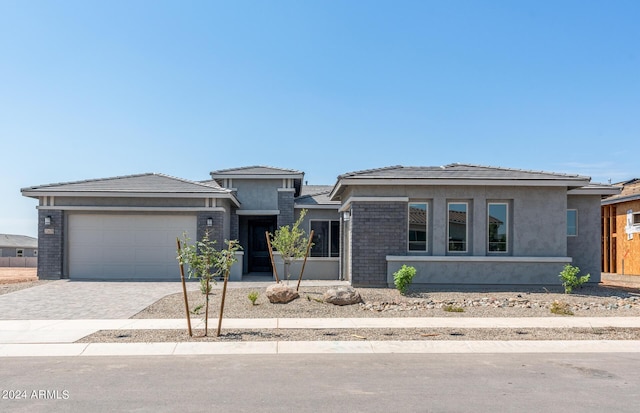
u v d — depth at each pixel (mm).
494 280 16938
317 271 23328
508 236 17375
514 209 17219
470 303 14375
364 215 17156
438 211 17172
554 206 17281
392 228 17125
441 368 7984
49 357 8695
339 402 6203
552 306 13711
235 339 9953
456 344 9680
